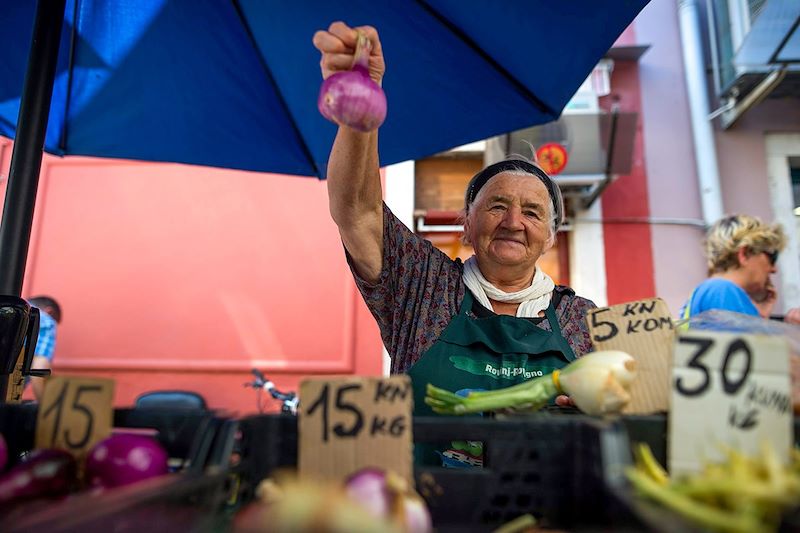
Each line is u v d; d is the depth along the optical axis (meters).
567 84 1.55
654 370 0.78
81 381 0.69
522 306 1.32
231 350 3.41
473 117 1.75
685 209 3.36
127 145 1.80
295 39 1.62
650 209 3.36
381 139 1.84
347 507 0.41
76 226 3.60
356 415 0.65
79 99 1.68
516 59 1.54
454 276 1.38
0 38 1.49
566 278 3.39
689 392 0.62
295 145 1.93
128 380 3.40
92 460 0.59
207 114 1.79
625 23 1.30
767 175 3.36
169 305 3.48
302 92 1.75
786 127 3.40
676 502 0.47
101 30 1.58
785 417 0.61
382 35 1.57
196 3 1.56
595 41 1.38
